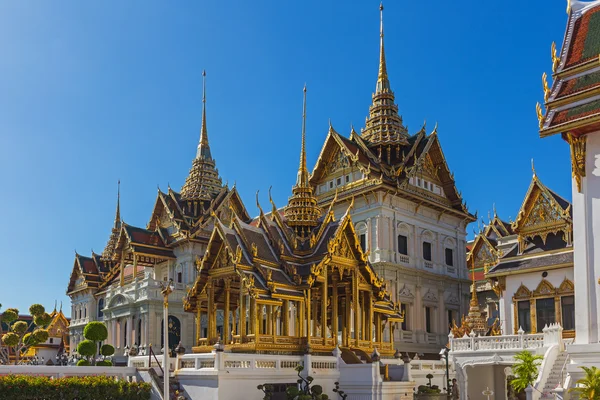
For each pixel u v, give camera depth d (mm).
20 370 27391
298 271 31844
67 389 25703
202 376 26500
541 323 43969
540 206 46031
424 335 62844
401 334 60094
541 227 45719
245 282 29500
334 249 31938
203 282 32312
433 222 67500
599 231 28219
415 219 65312
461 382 39906
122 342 83062
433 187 69375
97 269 107250
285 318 30703
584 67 29422
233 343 29891
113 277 101812
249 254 30797
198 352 31672
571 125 28328
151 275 80000
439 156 69812
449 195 70625
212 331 31562
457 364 40219
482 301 68562
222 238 30844
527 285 45031
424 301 63906
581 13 31797
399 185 62969
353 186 64500
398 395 29688
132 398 27109
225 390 25938
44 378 25578
